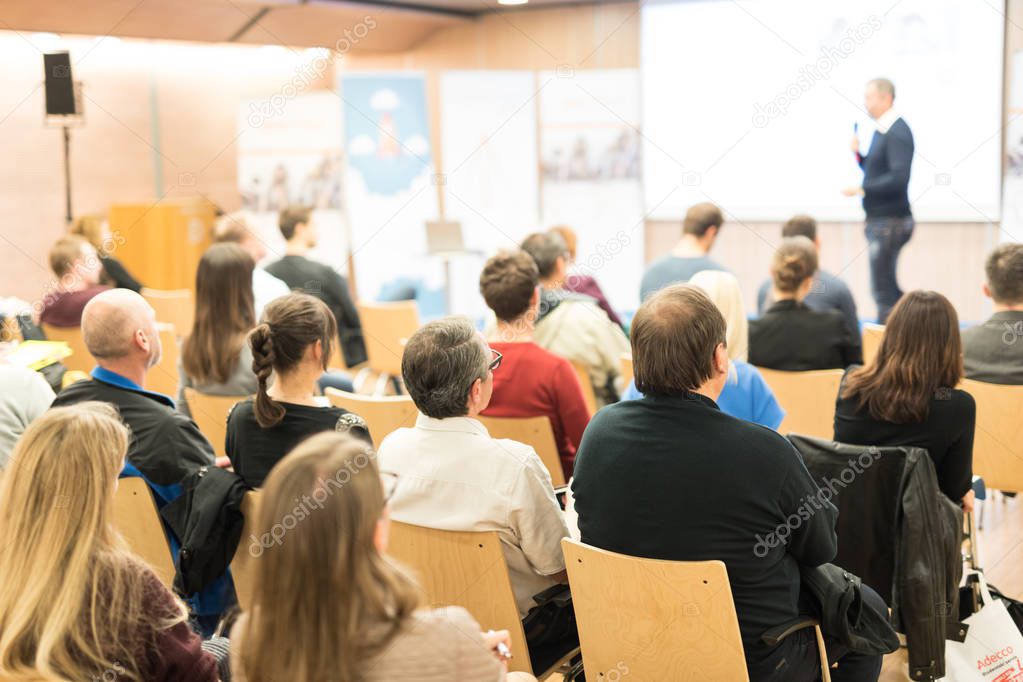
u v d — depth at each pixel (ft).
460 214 28.84
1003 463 10.50
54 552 4.77
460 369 6.76
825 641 6.79
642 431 6.22
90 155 28.84
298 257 16.56
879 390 8.09
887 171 19.04
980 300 22.40
